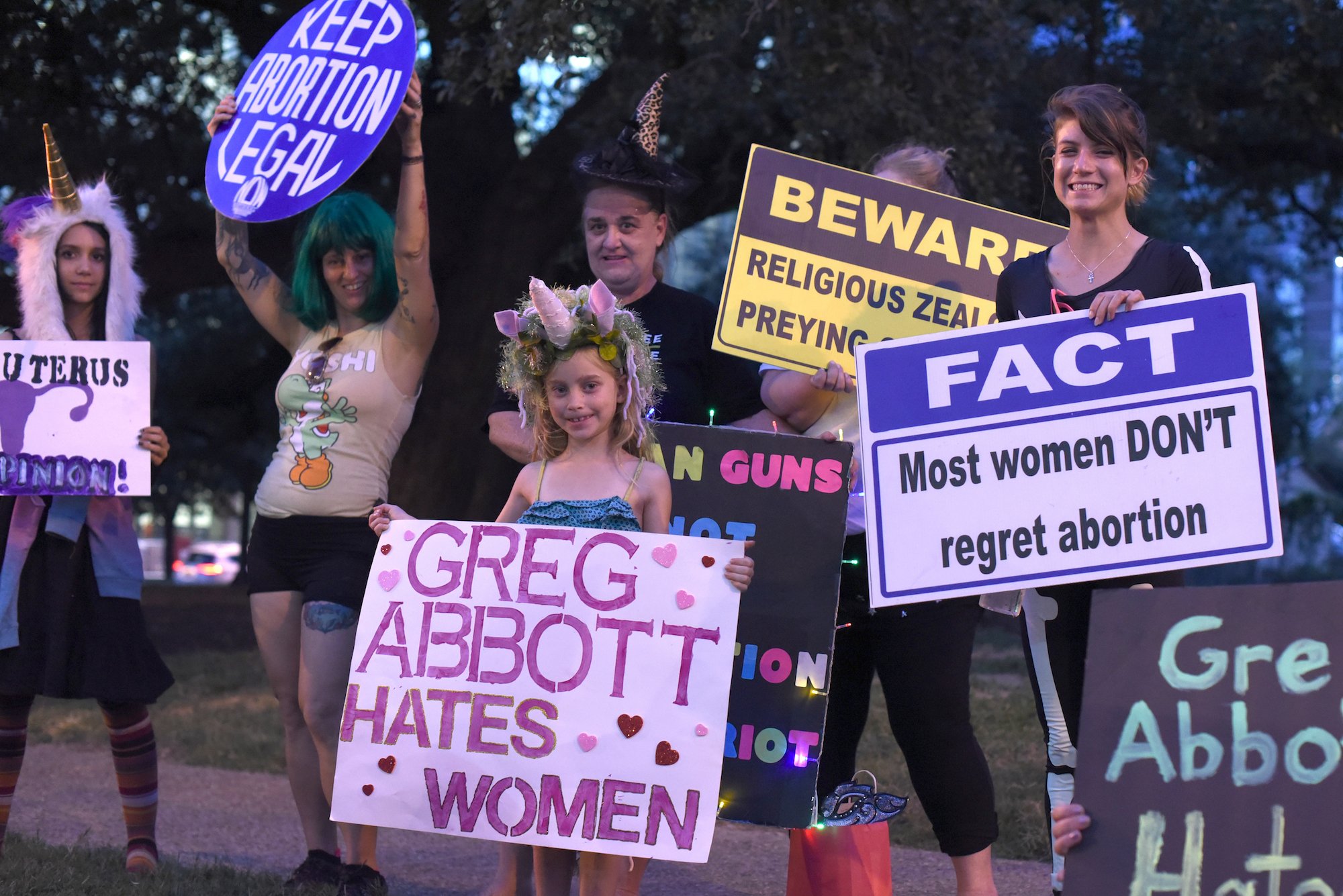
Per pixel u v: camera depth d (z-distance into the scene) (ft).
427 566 10.79
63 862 13.88
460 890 14.52
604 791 10.12
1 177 38.63
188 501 106.83
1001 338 10.15
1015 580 9.93
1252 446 9.60
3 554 13.64
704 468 11.86
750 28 30.14
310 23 13.83
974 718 21.99
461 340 37.22
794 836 12.02
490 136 39.04
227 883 13.34
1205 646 8.51
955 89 27.50
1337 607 8.34
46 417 13.73
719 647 10.24
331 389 13.61
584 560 10.52
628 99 32.99
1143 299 9.96
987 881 11.69
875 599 10.13
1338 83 35.55
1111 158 10.44
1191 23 34.01
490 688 10.41
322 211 13.75
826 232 12.75
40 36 36.47
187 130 41.24
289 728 13.78
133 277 14.57
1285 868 8.02
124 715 14.16
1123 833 8.34
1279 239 53.11
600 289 10.80
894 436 10.24
